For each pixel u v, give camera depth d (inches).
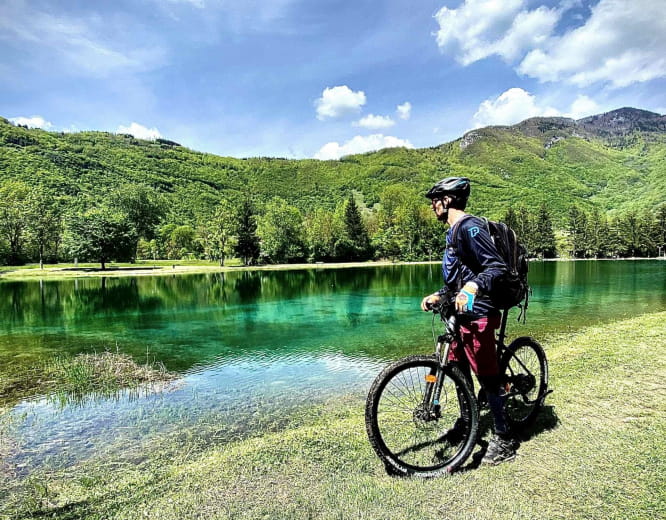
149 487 139.5
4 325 663.8
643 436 135.2
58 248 2815.0
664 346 268.1
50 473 180.1
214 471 137.8
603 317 582.9
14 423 247.9
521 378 144.8
